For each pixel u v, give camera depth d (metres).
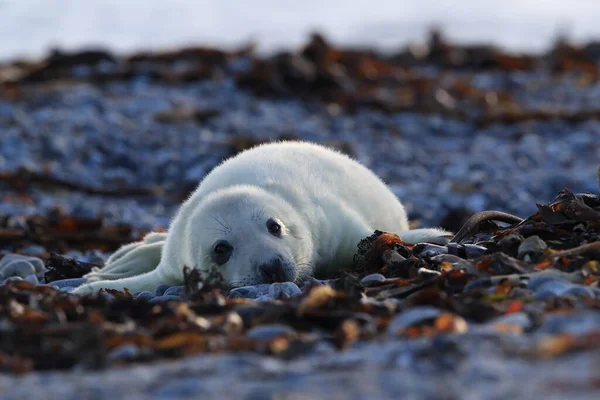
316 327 14.44
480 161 53.34
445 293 16.56
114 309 16.03
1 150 52.38
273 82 71.56
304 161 24.72
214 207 21.61
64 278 25.38
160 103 66.06
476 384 10.20
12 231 32.94
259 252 20.39
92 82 73.56
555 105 72.62
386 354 11.50
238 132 60.00
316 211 22.95
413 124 65.12
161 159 52.78
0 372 12.43
